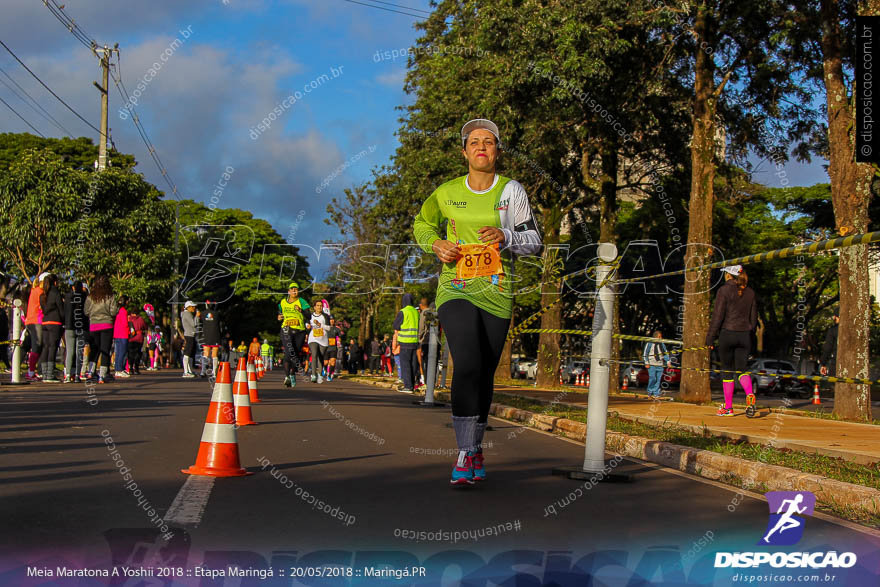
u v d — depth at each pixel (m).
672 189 23.41
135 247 30.48
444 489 5.29
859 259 12.84
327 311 19.55
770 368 31.69
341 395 15.13
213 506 4.46
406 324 17.25
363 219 31.47
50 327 16.06
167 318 43.25
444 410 12.22
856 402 12.62
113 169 30.20
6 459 5.76
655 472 6.63
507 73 17.88
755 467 6.16
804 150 19.25
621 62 17.75
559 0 16.80
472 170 5.65
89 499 4.48
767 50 17.36
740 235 26.53
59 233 27.80
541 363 23.23
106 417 9.00
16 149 44.66
